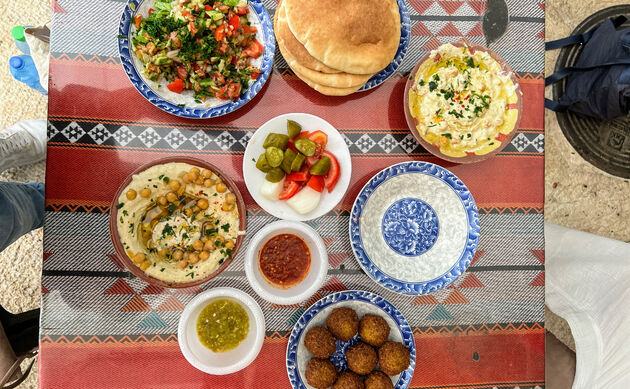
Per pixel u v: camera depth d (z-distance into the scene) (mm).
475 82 618
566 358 814
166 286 561
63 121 601
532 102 666
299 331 597
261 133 591
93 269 599
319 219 635
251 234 623
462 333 648
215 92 590
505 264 658
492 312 653
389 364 578
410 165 611
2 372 588
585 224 1078
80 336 593
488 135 622
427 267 631
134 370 600
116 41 611
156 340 604
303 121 599
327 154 595
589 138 1070
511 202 662
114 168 608
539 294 659
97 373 594
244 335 599
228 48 577
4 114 969
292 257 605
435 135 622
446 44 607
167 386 604
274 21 597
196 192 583
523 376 655
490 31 658
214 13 558
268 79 630
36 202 763
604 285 724
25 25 984
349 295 602
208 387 610
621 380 652
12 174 940
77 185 602
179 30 556
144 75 581
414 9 652
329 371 585
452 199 629
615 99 878
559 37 1061
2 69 976
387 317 612
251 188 595
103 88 609
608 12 1070
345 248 636
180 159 574
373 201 629
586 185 1078
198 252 588
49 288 589
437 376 645
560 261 812
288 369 592
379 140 648
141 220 583
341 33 539
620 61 852
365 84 619
